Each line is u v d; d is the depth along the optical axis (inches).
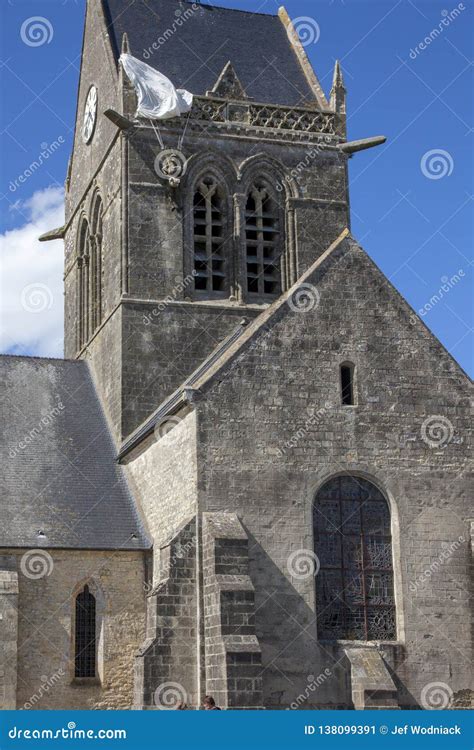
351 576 1652.3
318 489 1667.1
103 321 2154.3
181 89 2186.3
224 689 1485.0
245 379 1668.3
